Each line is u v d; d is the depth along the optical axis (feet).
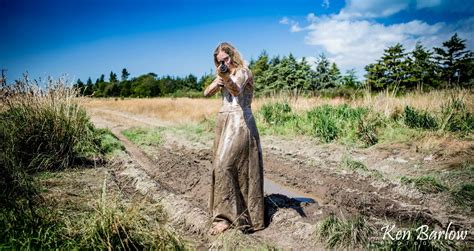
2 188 14.03
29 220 12.69
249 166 14.35
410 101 38.63
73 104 26.84
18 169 15.56
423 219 16.14
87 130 27.55
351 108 39.63
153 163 29.50
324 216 15.46
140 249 12.39
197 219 15.37
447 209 17.60
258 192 14.53
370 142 31.78
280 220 15.37
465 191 18.89
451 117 32.35
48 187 19.22
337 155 29.48
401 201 18.99
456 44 126.00
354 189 21.20
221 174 13.97
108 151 28.32
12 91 25.08
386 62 134.62
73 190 18.85
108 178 21.52
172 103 91.15
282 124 43.01
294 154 31.01
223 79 12.94
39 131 23.93
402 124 33.94
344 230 13.89
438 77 125.18
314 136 36.42
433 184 19.97
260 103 52.31
